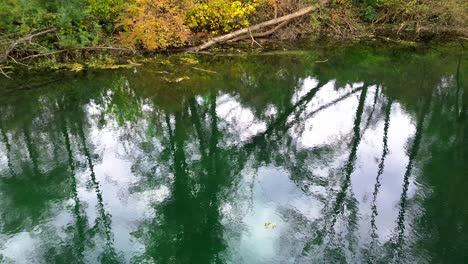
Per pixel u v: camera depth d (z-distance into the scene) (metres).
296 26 17.09
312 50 15.73
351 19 17.72
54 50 12.96
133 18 12.75
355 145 9.04
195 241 6.09
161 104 10.84
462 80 12.88
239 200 7.12
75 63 12.98
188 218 6.64
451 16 17.02
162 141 9.20
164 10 13.71
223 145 9.12
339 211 6.70
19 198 7.13
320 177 7.79
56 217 6.64
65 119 9.98
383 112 10.78
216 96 11.44
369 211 6.68
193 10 14.47
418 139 9.23
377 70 13.89
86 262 5.67
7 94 10.99
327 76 13.35
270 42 16.28
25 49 12.60
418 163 8.16
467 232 6.12
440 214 6.55
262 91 12.03
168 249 5.93
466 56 15.25
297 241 6.02
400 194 7.12
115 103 10.82
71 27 12.99
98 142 9.05
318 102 11.45
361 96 11.86
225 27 15.33
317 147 9.04
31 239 6.13
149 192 7.38
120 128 9.70
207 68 13.38
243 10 14.84
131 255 5.82
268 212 6.74
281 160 8.47
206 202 7.09
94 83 11.88
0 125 9.55
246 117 10.49
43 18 12.56
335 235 6.12
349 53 15.51
